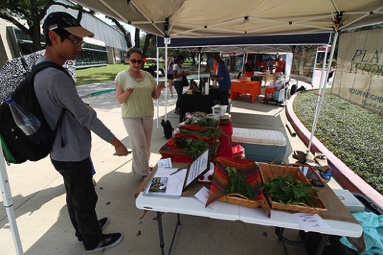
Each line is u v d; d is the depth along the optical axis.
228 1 2.44
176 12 2.83
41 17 9.60
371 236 1.47
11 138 1.19
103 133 1.43
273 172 1.65
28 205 2.42
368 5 2.37
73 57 1.38
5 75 1.58
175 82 5.81
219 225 2.20
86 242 1.78
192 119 2.85
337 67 3.33
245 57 13.25
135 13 2.49
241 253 1.88
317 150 3.75
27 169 3.16
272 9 2.66
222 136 2.34
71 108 1.28
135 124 2.48
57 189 2.72
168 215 2.33
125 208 2.41
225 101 5.20
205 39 4.46
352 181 2.75
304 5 2.53
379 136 4.55
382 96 2.46
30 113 1.17
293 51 5.86
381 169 3.16
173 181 1.58
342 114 6.43
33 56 1.76
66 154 1.39
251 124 5.49
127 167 3.29
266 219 1.24
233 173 1.50
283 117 6.21
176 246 1.93
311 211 1.28
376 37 2.55
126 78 2.41
